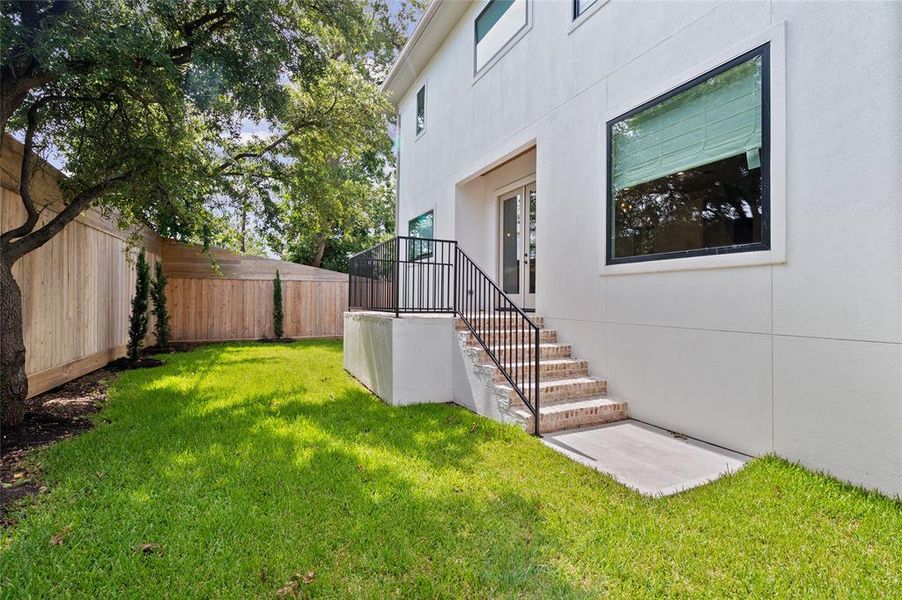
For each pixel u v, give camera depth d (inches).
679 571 81.0
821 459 120.5
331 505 103.4
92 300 254.5
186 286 433.4
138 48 138.2
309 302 495.8
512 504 105.1
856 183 113.6
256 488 111.2
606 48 194.4
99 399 196.9
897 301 106.3
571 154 214.4
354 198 405.1
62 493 105.0
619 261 187.3
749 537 91.4
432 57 362.6
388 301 246.8
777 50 130.6
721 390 146.6
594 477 120.3
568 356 212.4
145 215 223.9
